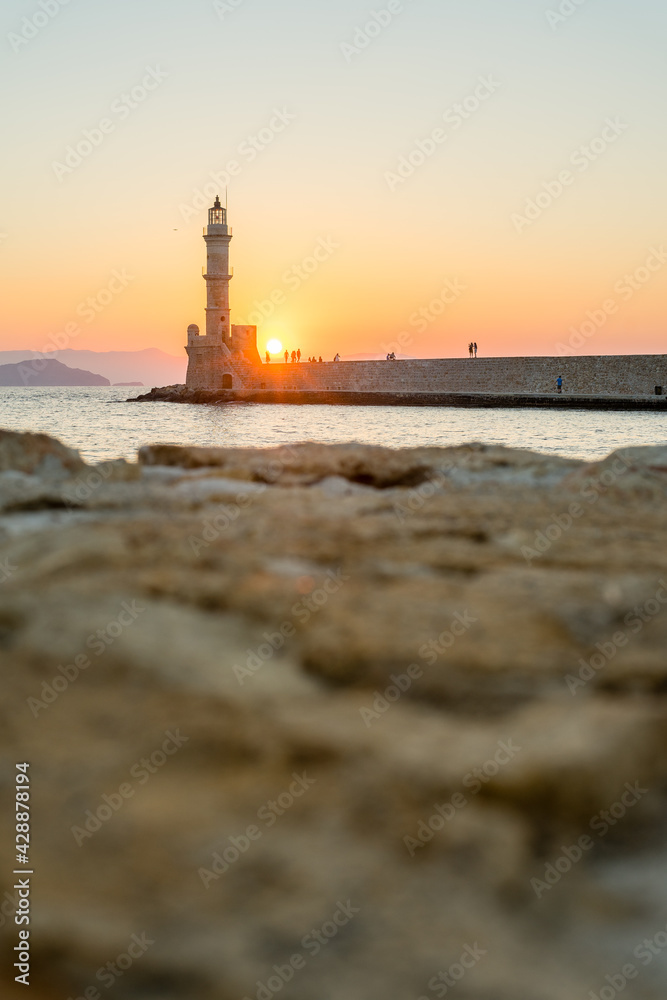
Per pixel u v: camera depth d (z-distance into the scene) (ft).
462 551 13.70
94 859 6.53
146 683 8.86
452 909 6.35
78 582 11.41
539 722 8.33
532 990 5.81
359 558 13.16
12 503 17.52
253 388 348.79
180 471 22.71
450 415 225.15
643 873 7.09
